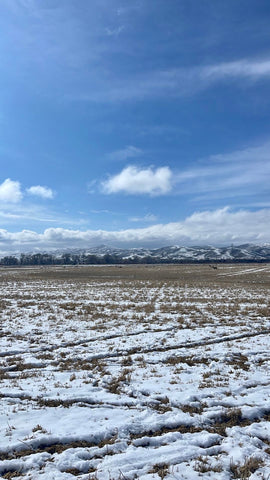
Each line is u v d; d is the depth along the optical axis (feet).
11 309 63.57
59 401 23.43
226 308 64.90
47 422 20.30
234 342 40.91
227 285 120.57
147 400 23.71
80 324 50.44
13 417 20.88
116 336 43.60
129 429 19.61
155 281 141.90
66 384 26.86
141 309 63.82
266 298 81.05
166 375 29.25
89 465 16.03
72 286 116.26
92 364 32.27
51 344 39.52
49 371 30.40
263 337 43.19
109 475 15.06
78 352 36.22
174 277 175.94
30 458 16.42
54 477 14.82
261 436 19.16
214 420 21.15
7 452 16.96
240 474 15.46
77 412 21.85
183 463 16.24
